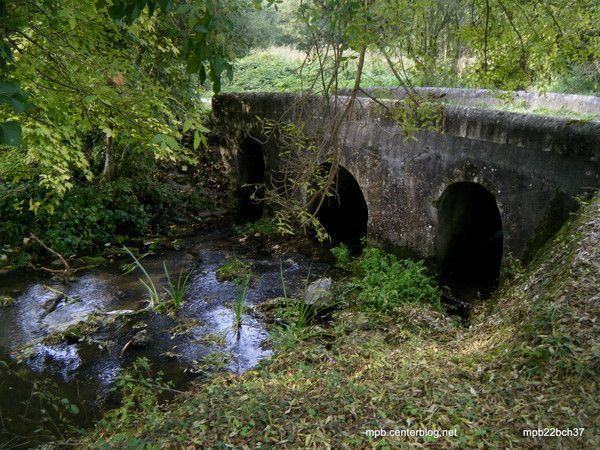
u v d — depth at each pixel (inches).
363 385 193.6
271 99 463.5
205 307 343.9
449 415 164.7
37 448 206.4
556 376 173.3
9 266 396.5
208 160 593.6
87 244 436.8
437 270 363.9
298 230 466.6
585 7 210.7
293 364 249.4
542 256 274.5
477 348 226.7
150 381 260.7
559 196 284.7
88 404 245.4
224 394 205.9
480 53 230.7
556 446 143.6
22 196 418.0
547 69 239.1
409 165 362.0
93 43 207.6
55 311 339.0
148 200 512.1
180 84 412.2
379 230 393.7
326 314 326.0
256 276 386.9
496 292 319.0
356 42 140.4
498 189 313.7
